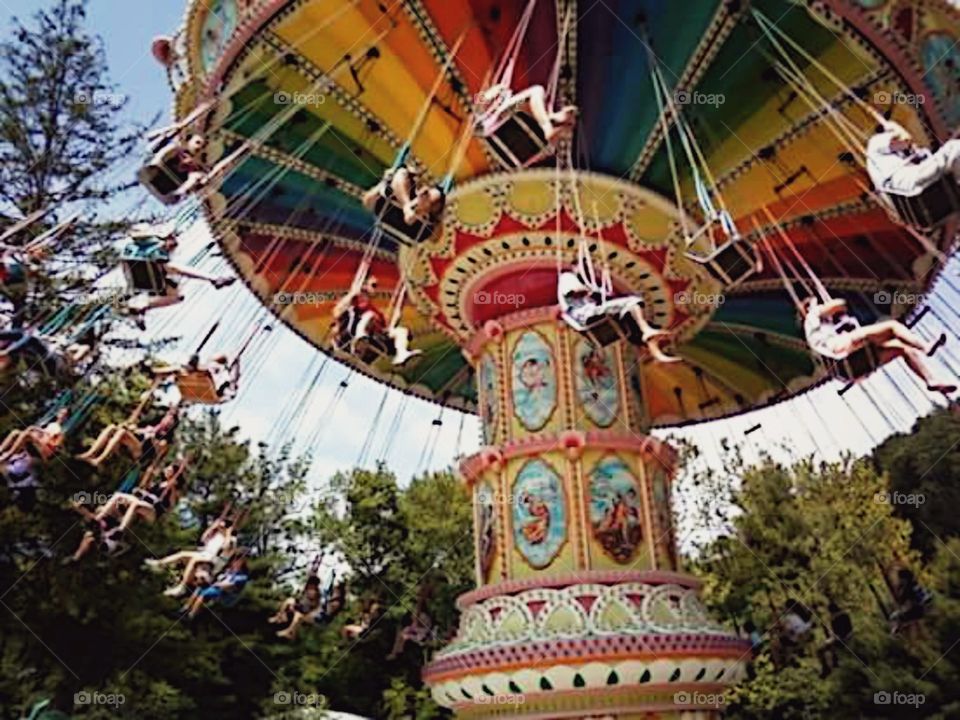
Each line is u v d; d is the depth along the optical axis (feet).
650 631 33.63
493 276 41.29
